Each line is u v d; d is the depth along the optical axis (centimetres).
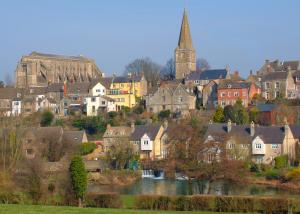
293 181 15875
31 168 13088
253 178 16488
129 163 19825
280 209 10288
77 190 11312
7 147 15588
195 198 10750
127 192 14962
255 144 19700
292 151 19812
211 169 14512
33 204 10912
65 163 15662
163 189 15525
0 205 9375
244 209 10462
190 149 15038
